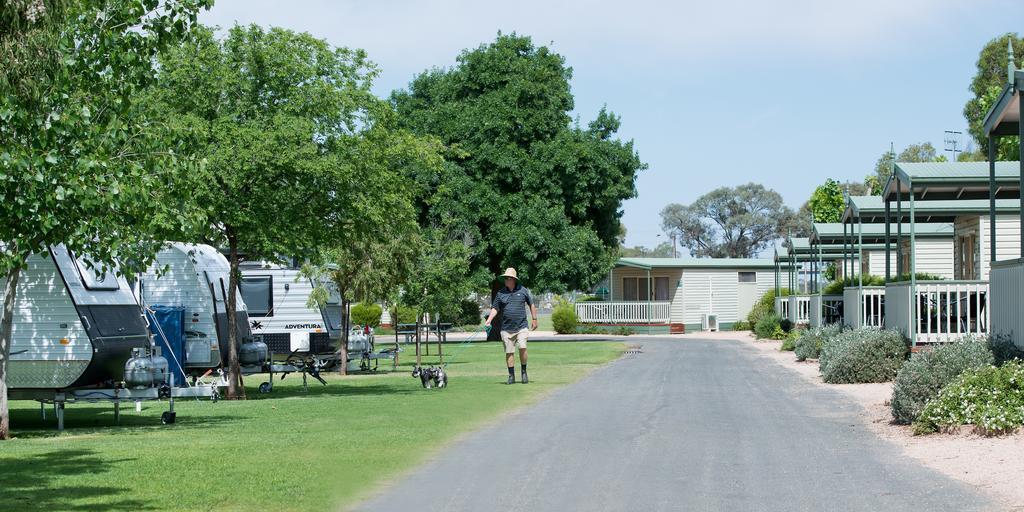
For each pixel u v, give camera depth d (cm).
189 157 1855
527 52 6650
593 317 8381
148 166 1745
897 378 1894
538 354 4641
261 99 2573
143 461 1410
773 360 4019
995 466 1318
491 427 1809
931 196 3359
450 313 3822
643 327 7969
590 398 2369
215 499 1147
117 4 1744
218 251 3228
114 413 2252
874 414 2003
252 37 2580
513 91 6278
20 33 1424
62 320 2048
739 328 8262
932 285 2767
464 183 6147
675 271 8419
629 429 1775
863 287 3622
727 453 1491
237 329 3088
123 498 1147
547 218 6081
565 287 6216
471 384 2834
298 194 2573
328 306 3856
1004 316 2100
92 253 1736
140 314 2286
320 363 3569
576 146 6253
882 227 4625
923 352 2014
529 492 1205
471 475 1320
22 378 2039
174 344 2786
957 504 1103
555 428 1791
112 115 1711
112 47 1745
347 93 2611
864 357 2762
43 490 1191
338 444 1587
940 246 4762
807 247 5825
